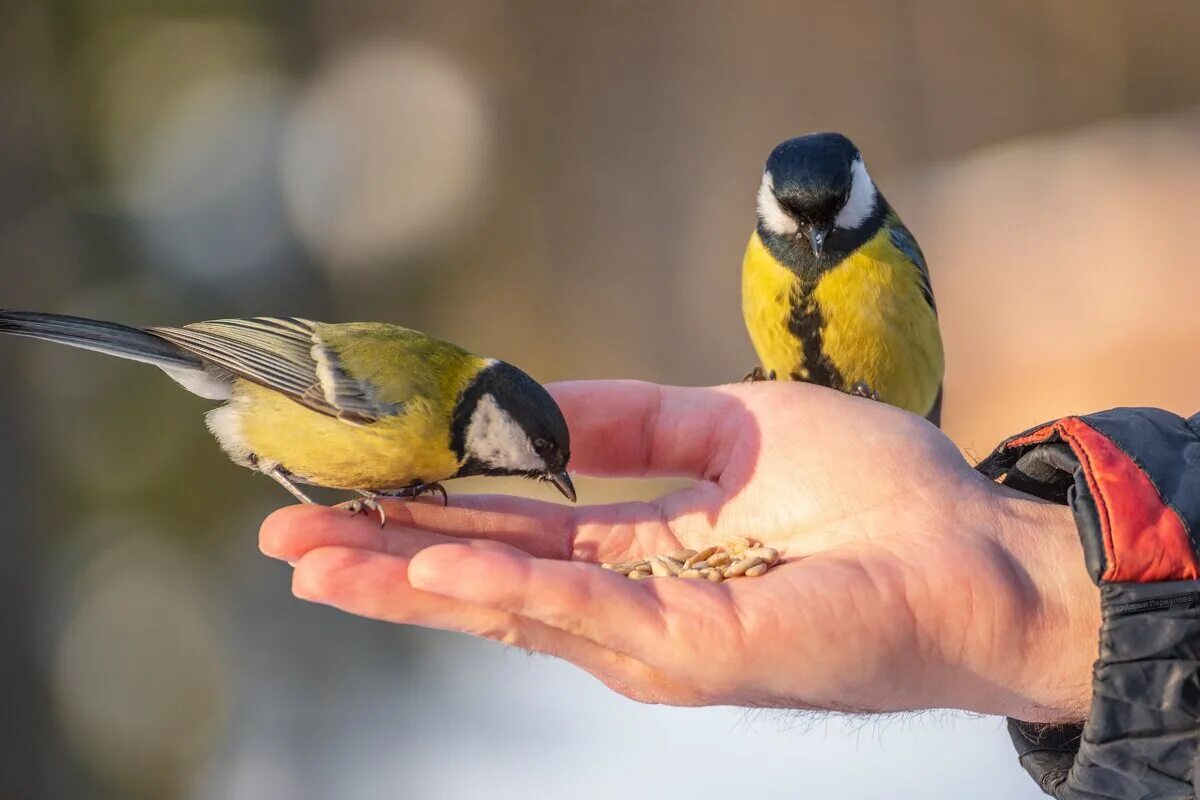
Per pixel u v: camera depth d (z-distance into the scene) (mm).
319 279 17391
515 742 11320
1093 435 5188
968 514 5727
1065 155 20094
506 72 20422
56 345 11789
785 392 6723
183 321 14281
